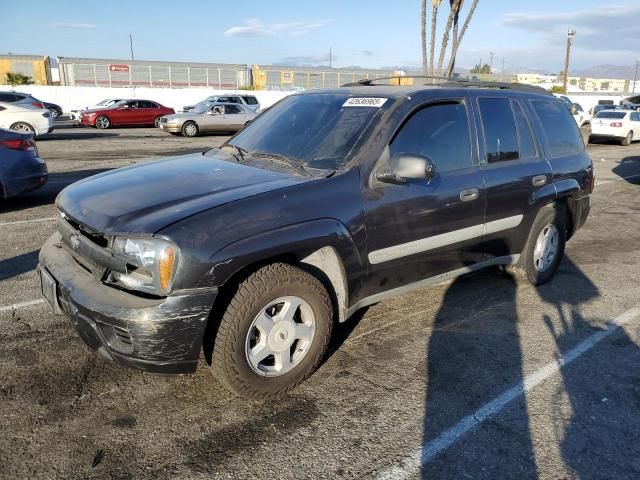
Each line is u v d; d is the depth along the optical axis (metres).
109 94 37.59
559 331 4.23
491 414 3.11
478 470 2.65
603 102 39.06
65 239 3.31
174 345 2.72
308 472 2.60
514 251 4.72
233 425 2.94
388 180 3.41
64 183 10.06
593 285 5.30
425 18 15.50
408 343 3.96
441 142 3.89
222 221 2.82
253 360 3.02
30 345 3.71
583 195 5.25
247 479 2.54
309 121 3.92
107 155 14.59
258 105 29.09
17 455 2.64
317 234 3.08
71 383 3.28
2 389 3.18
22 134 7.77
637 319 4.50
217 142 19.72
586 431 2.97
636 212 8.94
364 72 53.50
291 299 3.10
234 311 2.89
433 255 3.89
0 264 5.39
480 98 4.28
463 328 4.23
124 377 3.37
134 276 2.79
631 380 3.52
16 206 8.09
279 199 3.04
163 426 2.91
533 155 4.71
